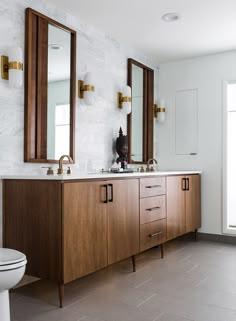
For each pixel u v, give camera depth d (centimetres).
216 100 435
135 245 304
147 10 313
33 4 281
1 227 257
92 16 326
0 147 255
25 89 272
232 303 235
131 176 301
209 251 383
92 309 225
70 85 315
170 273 302
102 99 362
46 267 236
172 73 468
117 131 385
